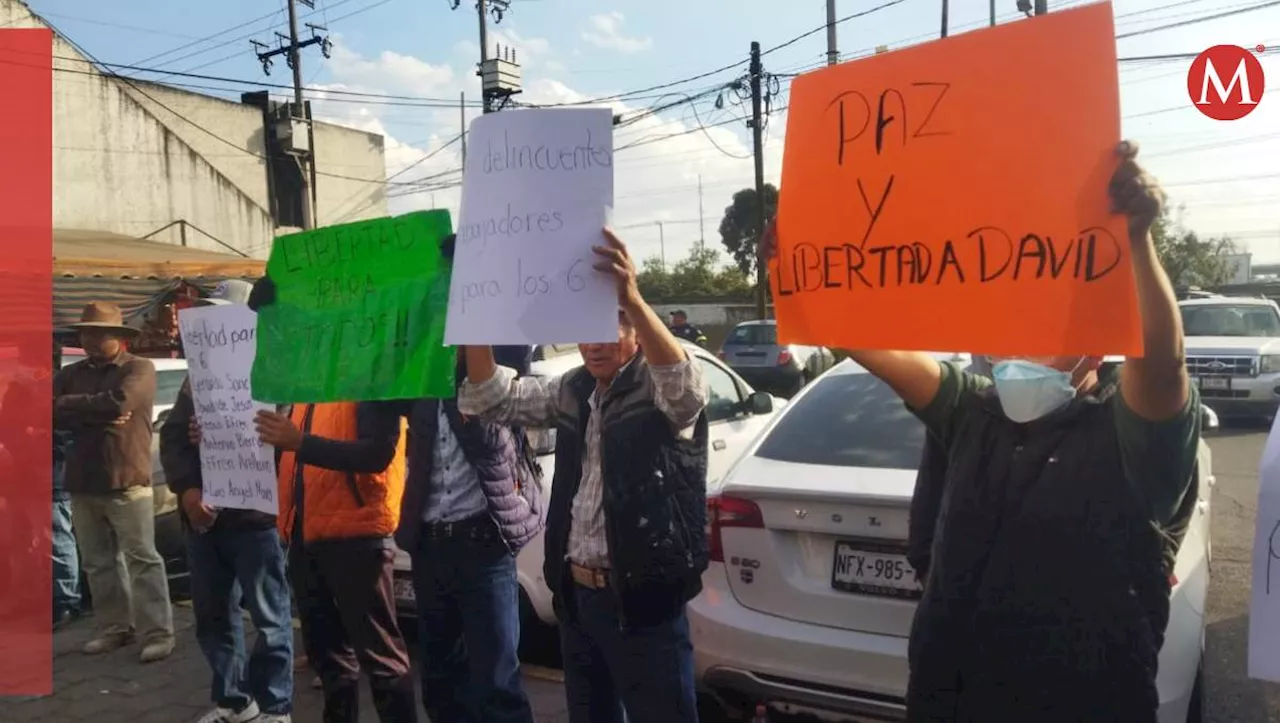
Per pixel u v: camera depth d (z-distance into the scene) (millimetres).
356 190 30812
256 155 26828
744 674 3127
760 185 23016
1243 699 3752
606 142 2139
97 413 4543
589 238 2127
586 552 2592
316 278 2846
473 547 3002
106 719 3979
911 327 1730
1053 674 1677
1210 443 10070
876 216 1773
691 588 2486
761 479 3215
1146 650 1647
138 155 20984
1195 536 3078
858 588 2971
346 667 3332
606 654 2578
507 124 2166
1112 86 1520
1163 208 1485
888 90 1760
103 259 11742
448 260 2561
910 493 2893
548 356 5223
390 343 2662
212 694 3762
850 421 3508
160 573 4691
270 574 3652
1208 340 11391
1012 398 1720
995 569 1724
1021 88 1605
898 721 2883
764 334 16219
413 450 3035
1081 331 1550
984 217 1644
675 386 2338
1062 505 1676
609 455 2479
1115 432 1670
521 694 3105
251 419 3221
